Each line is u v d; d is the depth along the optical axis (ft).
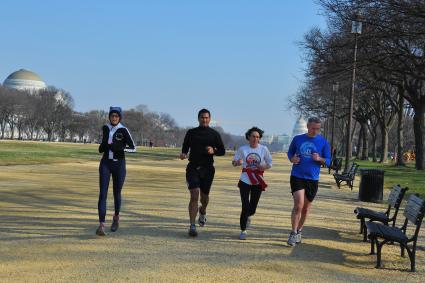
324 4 86.07
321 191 65.62
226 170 103.24
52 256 22.63
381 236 23.39
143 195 47.93
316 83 105.50
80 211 35.81
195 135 28.30
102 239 26.48
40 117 395.14
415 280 21.65
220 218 35.04
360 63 91.76
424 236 33.04
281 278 20.57
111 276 19.75
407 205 26.71
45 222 30.83
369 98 183.32
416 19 75.61
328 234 31.35
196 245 25.91
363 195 54.49
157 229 29.89
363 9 80.64
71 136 440.45
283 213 39.91
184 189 55.98
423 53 93.66
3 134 388.78
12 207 36.50
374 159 212.84
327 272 22.02
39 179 61.21
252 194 28.14
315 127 26.81
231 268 21.72
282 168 128.57
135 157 155.33
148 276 19.93
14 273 19.76
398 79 123.75
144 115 507.71
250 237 28.71
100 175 27.73
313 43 118.01
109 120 28.17
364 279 21.31
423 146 129.80
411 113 258.78
